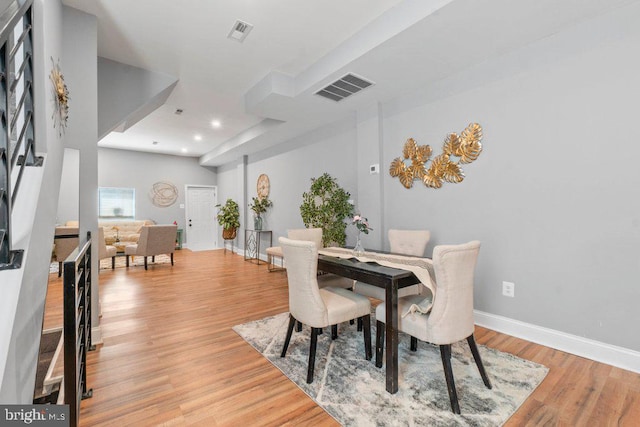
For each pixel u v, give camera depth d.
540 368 2.00
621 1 1.94
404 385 1.83
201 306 3.34
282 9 2.28
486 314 2.71
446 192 3.01
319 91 3.27
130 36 2.61
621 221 2.01
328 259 2.38
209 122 5.15
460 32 2.24
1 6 0.84
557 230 2.29
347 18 2.40
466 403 1.65
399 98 3.44
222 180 8.62
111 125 3.01
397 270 1.94
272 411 1.61
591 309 2.14
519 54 2.48
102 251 5.03
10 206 0.92
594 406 1.61
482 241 2.73
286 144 5.59
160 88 3.28
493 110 2.64
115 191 7.39
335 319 1.96
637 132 1.95
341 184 4.35
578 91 2.18
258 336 2.55
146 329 2.70
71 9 2.25
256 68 3.21
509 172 2.55
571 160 2.22
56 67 1.86
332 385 1.84
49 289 3.64
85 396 1.70
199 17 2.37
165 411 1.60
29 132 1.26
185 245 8.38
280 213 5.83
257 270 5.35
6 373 0.81
